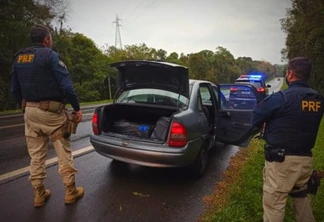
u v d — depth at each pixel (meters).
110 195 3.57
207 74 68.69
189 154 3.80
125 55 42.53
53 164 4.60
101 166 4.66
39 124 3.01
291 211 3.16
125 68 4.38
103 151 4.07
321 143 7.02
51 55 2.88
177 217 3.08
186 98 4.26
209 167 4.90
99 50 37.97
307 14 16.19
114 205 3.30
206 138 4.36
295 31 20.73
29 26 18.62
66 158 3.20
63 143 3.16
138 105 4.48
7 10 16.92
